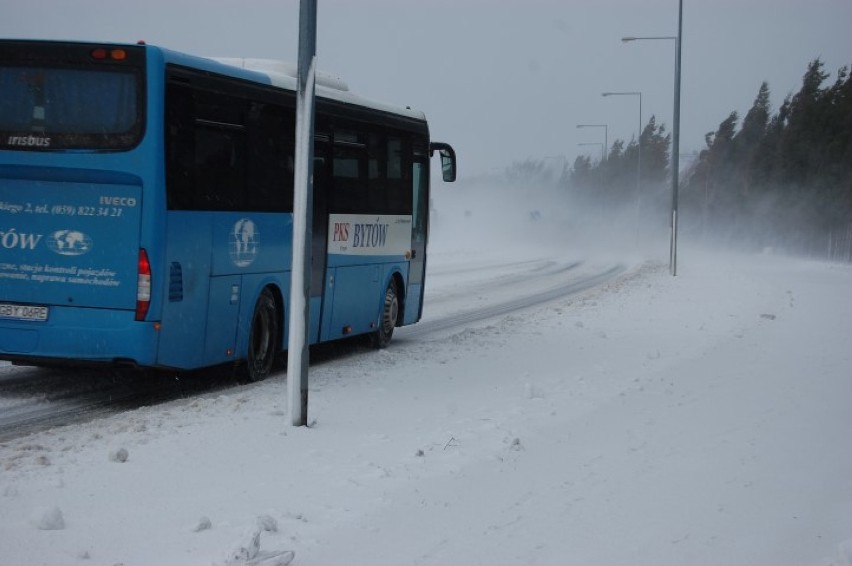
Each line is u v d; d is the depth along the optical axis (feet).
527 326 63.98
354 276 50.52
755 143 261.24
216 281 38.68
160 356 35.60
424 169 59.52
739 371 47.34
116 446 27.94
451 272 129.59
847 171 200.64
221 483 25.02
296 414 31.76
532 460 29.22
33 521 20.83
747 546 22.62
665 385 43.01
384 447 29.71
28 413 34.76
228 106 39.06
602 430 33.81
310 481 25.64
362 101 51.08
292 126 44.32
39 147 34.88
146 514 22.20
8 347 35.60
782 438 33.45
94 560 19.33
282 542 20.85
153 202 34.68
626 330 63.00
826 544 22.90
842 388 43.19
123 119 34.71
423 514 23.62
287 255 44.32
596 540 22.67
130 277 34.83
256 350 42.98
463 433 31.96
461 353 51.37
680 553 22.03
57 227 35.17
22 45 34.94
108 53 34.71
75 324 35.17
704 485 27.45
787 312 75.10
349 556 20.53
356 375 43.24
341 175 48.57
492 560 21.02
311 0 30.76
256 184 41.37
